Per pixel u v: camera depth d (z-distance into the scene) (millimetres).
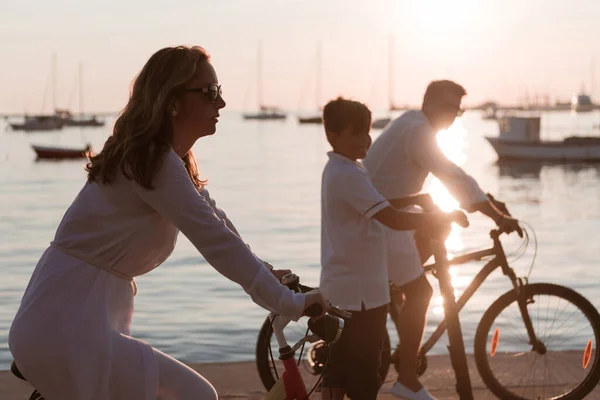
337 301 4559
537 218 23672
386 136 5215
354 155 4590
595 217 23828
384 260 4645
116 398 2672
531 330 5273
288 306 2705
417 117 5211
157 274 12492
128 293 2777
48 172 46344
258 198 29750
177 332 8977
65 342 2631
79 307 2662
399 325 5195
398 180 5168
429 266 5305
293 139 99125
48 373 2654
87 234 2695
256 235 19234
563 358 5727
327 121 4586
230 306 10289
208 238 2674
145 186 2635
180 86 2707
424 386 5535
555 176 42531
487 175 43312
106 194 2699
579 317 5488
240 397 5281
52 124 119688
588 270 13602
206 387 2791
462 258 5238
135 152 2633
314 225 21312
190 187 2686
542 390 5250
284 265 14578
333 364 4590
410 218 4441
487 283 11516
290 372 3008
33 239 18859
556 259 14945
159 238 2752
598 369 5203
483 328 5281
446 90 5145
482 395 5375
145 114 2693
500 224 5074
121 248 2703
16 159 59250
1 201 29594
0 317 9891
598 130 120688
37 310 2662
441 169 5074
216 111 2799
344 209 4547
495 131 161000
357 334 4551
